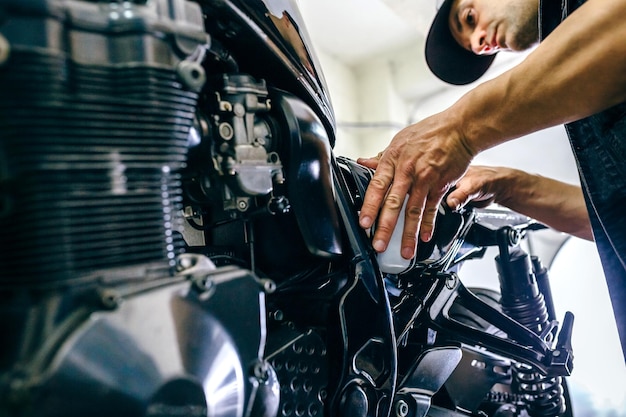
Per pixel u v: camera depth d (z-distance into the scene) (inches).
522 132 26.8
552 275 89.4
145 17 14.7
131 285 14.6
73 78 14.0
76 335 12.8
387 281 30.8
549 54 24.8
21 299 13.6
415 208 27.3
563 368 36.2
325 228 23.2
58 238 13.4
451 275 32.1
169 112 15.6
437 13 62.0
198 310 15.6
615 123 28.0
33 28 13.1
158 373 14.1
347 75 167.0
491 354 37.8
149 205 15.4
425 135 27.6
